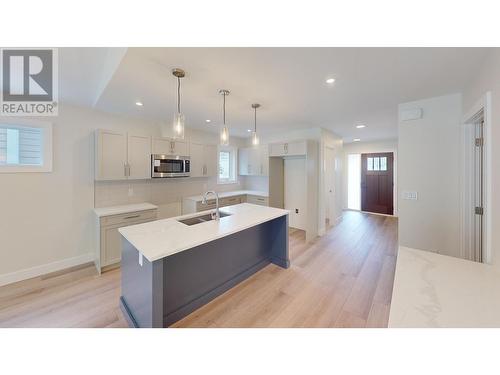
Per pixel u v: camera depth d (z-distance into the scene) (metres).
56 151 2.81
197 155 4.22
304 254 3.38
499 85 1.43
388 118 3.57
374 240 4.03
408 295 1.01
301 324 1.82
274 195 4.76
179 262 1.91
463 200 2.33
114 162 3.05
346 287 2.41
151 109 3.05
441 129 2.47
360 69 1.86
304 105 2.85
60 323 1.82
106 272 2.77
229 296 2.25
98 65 2.05
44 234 2.74
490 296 0.99
